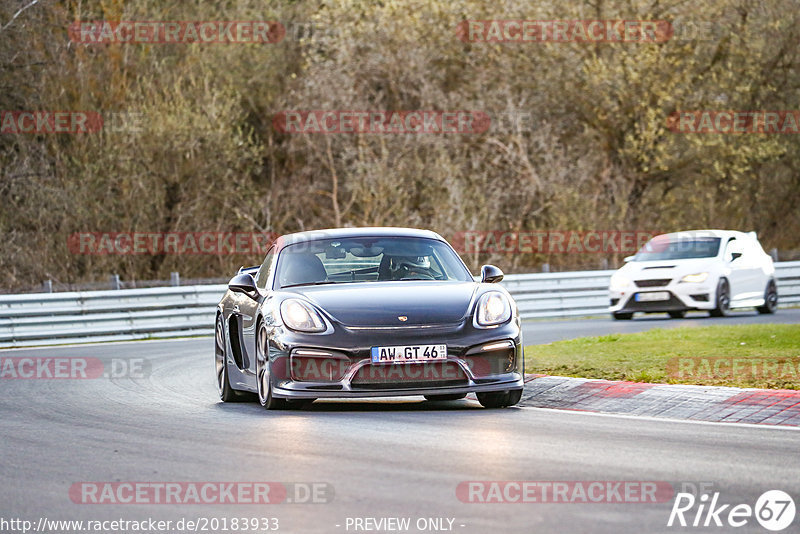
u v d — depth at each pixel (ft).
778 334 112.57
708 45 306.96
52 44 284.61
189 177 287.48
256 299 85.20
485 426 69.67
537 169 298.35
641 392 80.48
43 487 52.85
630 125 303.48
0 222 270.87
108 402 88.74
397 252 87.97
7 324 162.20
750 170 330.75
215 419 75.92
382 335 76.69
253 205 301.22
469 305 79.51
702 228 329.31
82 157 281.95
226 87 302.04
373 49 298.15
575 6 297.53
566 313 206.80
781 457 57.31
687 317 183.21
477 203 287.48
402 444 62.49
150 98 286.46
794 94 329.31
